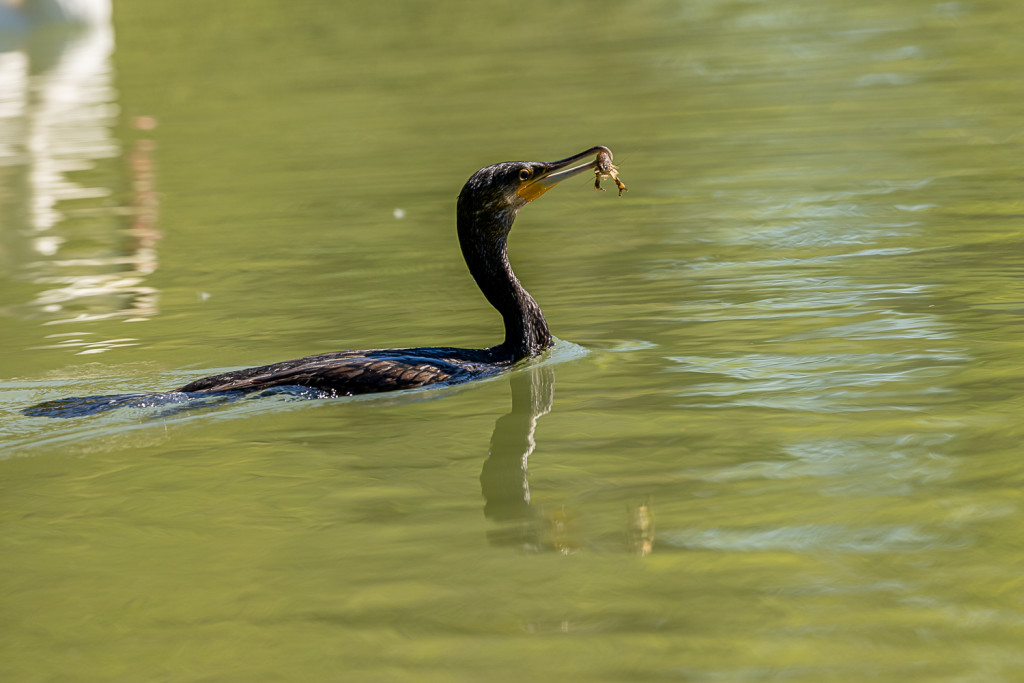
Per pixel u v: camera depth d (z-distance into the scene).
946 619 6.82
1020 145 21.69
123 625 7.20
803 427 9.94
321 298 15.32
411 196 21.06
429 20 44.00
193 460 9.77
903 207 18.06
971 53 31.41
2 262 18.33
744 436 9.82
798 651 6.58
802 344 12.24
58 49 42.34
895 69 30.14
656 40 36.91
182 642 6.98
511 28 41.09
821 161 21.61
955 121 24.09
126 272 17.30
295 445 10.05
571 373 11.82
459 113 28.41
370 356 11.60
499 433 10.21
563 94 29.89
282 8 48.44
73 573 7.87
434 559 7.87
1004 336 12.05
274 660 6.75
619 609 7.11
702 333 12.88
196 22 46.78
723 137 24.14
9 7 45.81
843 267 15.13
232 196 22.06
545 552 7.88
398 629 7.01
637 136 24.72
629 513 8.42
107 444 10.19
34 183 24.03
